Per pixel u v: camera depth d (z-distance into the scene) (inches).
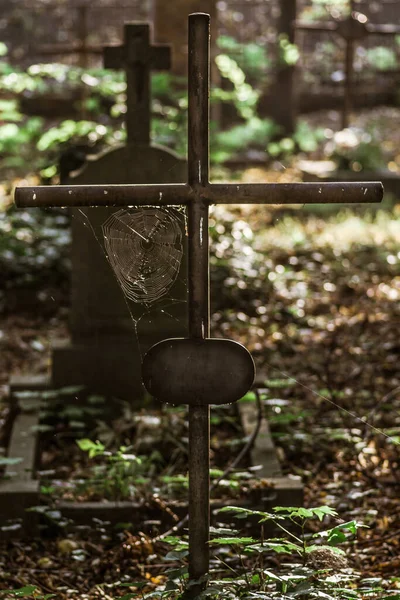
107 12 1084.5
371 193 144.6
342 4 1150.3
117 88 626.8
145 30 283.4
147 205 145.3
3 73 790.5
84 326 294.7
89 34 1066.1
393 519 222.1
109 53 283.6
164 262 155.3
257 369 318.3
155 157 282.0
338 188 144.6
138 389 295.1
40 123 757.9
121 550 207.9
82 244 290.8
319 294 428.8
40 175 574.6
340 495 238.7
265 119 831.1
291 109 820.0
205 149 143.9
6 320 409.1
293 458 265.3
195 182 144.3
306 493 240.8
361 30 798.5
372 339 370.6
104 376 294.5
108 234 154.6
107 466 245.3
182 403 145.4
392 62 1092.5
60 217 482.6
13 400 292.4
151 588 191.3
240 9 1079.0
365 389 320.8
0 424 296.8
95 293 293.0
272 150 767.1
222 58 707.4
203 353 144.6
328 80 1031.0
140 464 250.1
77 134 559.8
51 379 295.4
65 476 257.4
